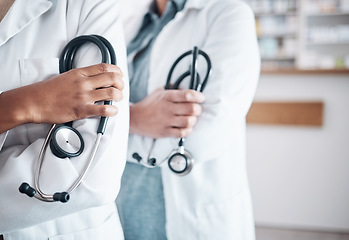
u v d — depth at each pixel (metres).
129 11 1.23
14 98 0.74
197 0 1.20
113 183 0.76
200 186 1.17
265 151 2.96
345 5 5.50
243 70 1.07
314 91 2.82
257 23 5.83
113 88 0.74
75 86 0.73
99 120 0.77
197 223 1.18
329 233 2.90
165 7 1.26
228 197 1.20
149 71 1.20
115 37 0.85
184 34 1.20
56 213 0.75
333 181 2.86
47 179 0.72
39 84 0.75
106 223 0.96
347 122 2.79
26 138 0.81
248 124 2.96
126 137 0.79
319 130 2.84
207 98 1.03
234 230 1.22
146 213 1.20
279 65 6.05
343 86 2.77
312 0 5.58
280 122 2.88
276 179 2.96
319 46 6.18
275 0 5.70
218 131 1.03
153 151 1.03
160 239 1.21
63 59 0.82
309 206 2.93
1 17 0.90
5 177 0.73
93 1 0.88
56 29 0.85
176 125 0.99
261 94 2.91
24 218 0.74
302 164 2.90
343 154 2.82
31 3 0.87
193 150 1.03
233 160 1.22
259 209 3.03
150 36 1.23
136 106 1.06
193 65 1.01
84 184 0.73
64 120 0.74
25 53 0.83
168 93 1.01
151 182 1.19
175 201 1.17
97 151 0.75
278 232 2.95
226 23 1.11
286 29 5.74
